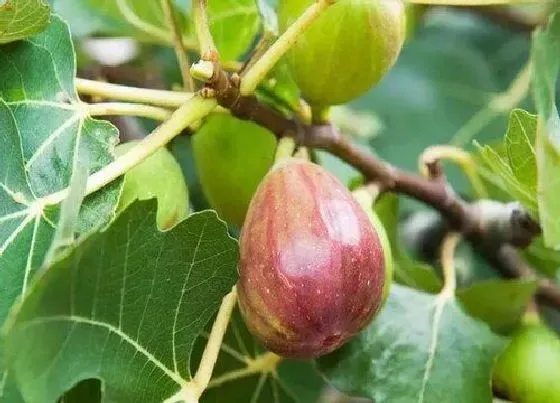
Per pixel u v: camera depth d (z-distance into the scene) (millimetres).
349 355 245
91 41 359
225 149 255
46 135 209
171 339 198
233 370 264
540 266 333
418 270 292
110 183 204
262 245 201
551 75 198
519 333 277
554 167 197
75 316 168
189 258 193
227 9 270
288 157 235
